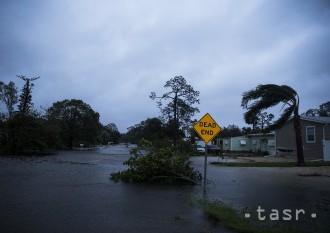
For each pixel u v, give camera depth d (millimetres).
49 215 7312
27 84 55219
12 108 58125
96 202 8945
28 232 6043
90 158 31250
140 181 13953
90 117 77000
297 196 10766
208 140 10695
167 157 14258
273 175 17375
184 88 61656
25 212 7539
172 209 8312
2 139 36562
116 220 7051
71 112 74312
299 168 21703
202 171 19438
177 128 63250
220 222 7059
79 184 12320
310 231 6582
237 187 12719
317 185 13523
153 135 70688
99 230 6270
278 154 36875
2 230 6125
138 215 7574
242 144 55656
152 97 62250
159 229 6449
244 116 24797
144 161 14086
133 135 140125
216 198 10070
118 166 21578
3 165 19719
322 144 30594
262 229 6539
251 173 18375
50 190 10688
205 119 10750
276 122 24281
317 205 9273
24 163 21922
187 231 6359
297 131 23984
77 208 8102
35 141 38000
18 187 11086
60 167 19688
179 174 13625
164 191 11414
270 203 9477
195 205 8812
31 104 56438
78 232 6117
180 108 62344
